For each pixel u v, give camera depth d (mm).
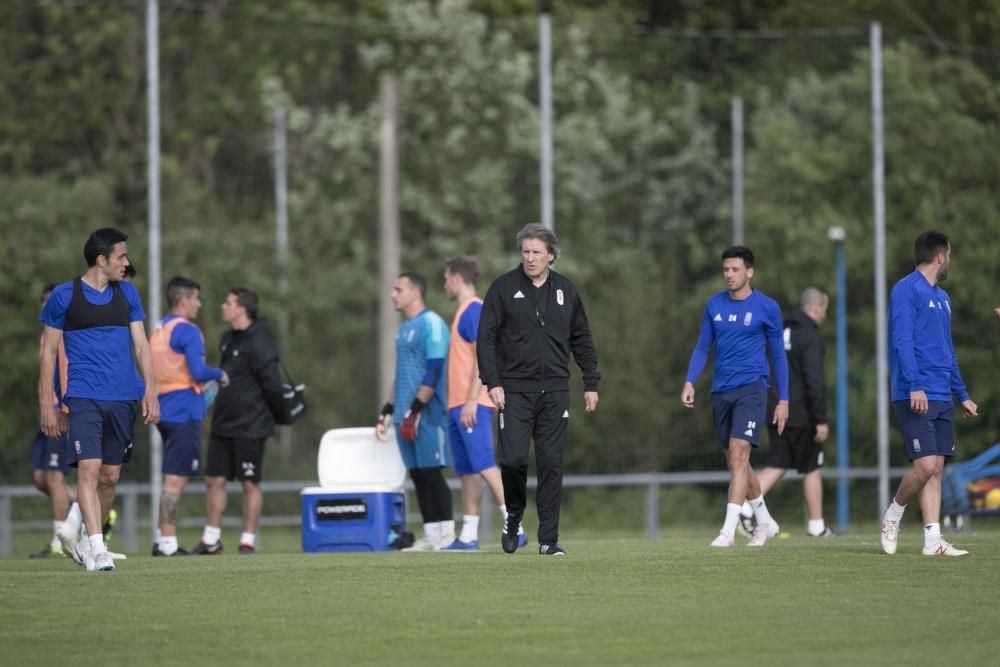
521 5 129125
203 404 49375
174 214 102250
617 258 112938
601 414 93625
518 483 37875
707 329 43562
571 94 120312
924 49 94438
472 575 32594
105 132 105438
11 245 92375
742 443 42594
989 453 65375
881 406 73500
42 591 30578
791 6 131875
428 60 117938
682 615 26844
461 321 44875
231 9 103500
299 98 116688
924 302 36906
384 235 100188
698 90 119688
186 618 26734
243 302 50469
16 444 84438
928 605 28016
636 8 135250
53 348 36625
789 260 99625
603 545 47500
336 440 49719
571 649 23531
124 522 70562
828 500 84188
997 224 88500
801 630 25234
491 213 113938
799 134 106375
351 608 27797
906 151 92250
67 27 105000
